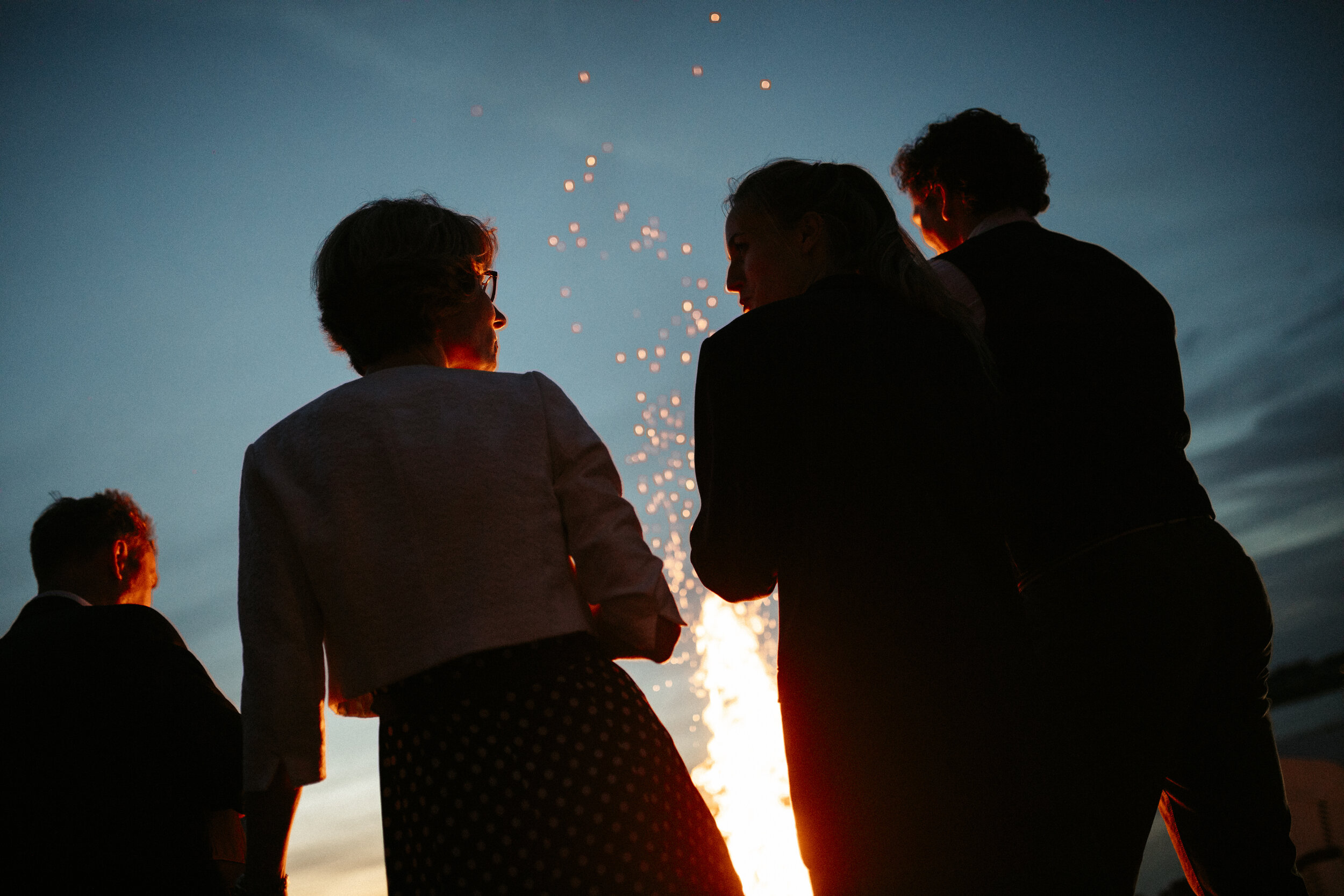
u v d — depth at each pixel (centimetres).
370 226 126
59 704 161
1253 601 138
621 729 103
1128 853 126
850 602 107
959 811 100
